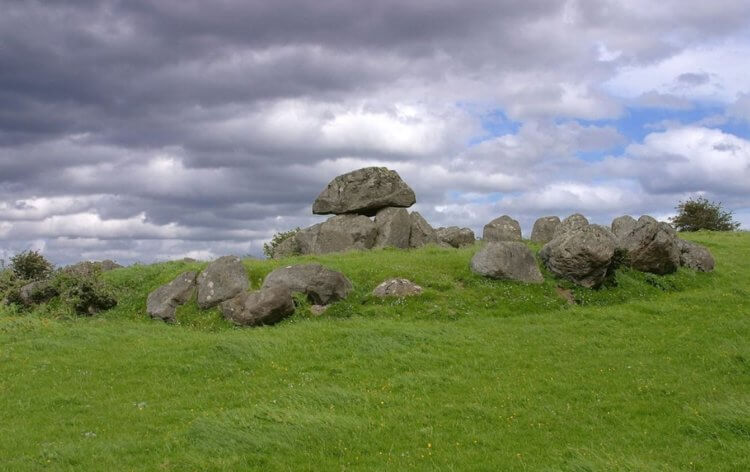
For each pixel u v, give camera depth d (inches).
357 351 954.7
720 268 1577.3
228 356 938.7
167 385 844.0
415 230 1860.2
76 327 1181.1
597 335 1061.1
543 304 1267.2
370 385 820.0
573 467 569.0
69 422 718.5
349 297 1288.1
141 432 684.1
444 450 624.7
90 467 592.1
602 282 1358.3
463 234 1948.8
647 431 668.7
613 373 863.7
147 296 1396.4
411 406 745.6
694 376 844.6
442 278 1353.3
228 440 640.4
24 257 1692.9
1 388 835.4
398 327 1077.1
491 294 1294.3
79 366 925.8
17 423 718.5
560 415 718.5
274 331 1103.0
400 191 1882.4
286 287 1214.9
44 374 891.4
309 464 592.4
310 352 955.3
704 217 2674.7
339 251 1758.1
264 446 629.0
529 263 1353.3
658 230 1441.9
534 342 1023.0
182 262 1641.2
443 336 1041.5
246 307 1195.3
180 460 602.2
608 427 684.7
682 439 647.8
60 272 1483.8
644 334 1058.1
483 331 1093.8
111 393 816.9
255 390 809.5
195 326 1228.5
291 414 691.4
